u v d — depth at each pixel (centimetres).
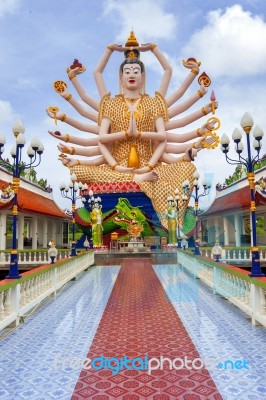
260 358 521
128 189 3209
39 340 624
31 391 423
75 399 401
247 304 757
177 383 438
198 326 705
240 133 923
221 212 2342
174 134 3591
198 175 1764
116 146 3631
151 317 783
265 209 2267
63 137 3609
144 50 3778
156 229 3191
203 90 3538
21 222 2555
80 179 3359
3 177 2348
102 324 729
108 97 3684
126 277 1493
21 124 852
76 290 1164
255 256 756
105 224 3203
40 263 2039
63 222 3794
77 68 3672
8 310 696
